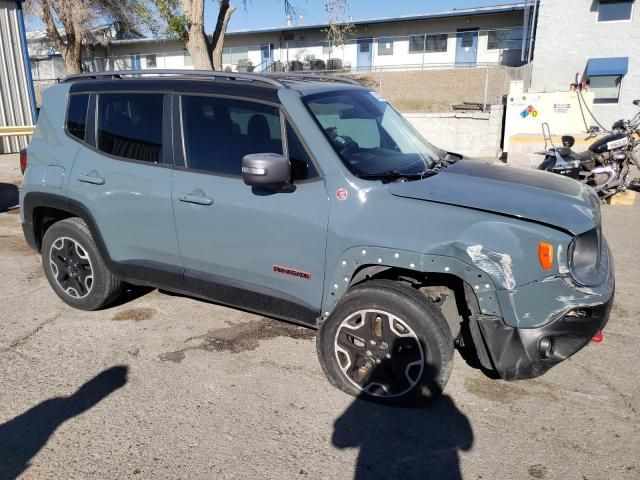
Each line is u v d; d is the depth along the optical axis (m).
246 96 3.79
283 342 4.29
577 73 19.89
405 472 2.94
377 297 3.31
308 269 3.57
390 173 3.57
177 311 4.84
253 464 2.98
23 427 3.27
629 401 3.54
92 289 4.62
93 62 35.91
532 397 3.58
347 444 3.14
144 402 3.51
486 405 3.50
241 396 3.58
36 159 4.72
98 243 4.44
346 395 3.59
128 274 4.39
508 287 3.08
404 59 29.89
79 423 3.30
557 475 2.90
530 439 3.18
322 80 4.36
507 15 27.80
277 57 33.00
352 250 3.37
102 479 2.86
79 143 4.50
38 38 35.72
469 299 3.24
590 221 3.23
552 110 13.33
